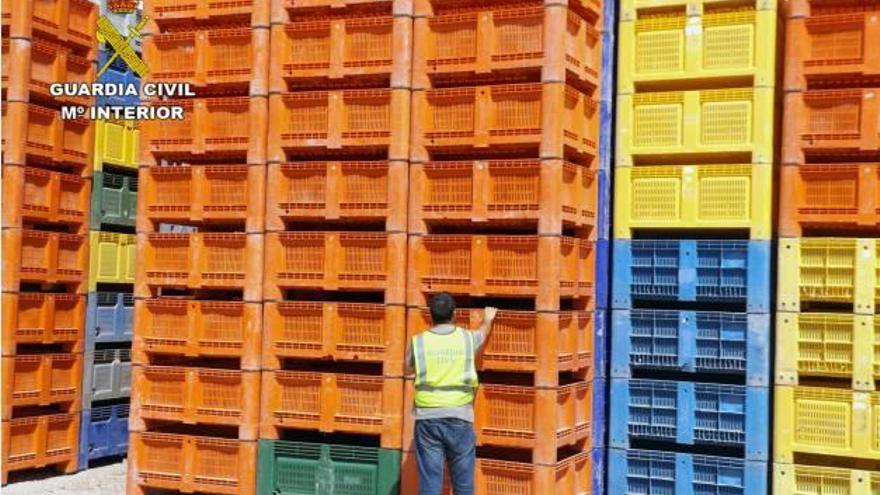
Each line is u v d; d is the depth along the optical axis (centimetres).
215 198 780
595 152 764
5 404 877
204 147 784
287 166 760
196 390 771
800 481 698
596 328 765
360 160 773
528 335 693
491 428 697
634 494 743
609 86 777
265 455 751
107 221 1003
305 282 750
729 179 727
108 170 1048
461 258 715
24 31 892
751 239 718
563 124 703
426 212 727
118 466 998
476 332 686
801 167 706
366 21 743
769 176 719
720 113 733
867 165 688
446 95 724
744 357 717
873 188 686
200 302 776
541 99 696
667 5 752
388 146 734
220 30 783
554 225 686
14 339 886
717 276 728
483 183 709
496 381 749
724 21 736
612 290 759
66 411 952
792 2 714
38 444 909
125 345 1052
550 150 689
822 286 697
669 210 745
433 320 686
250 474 752
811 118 707
